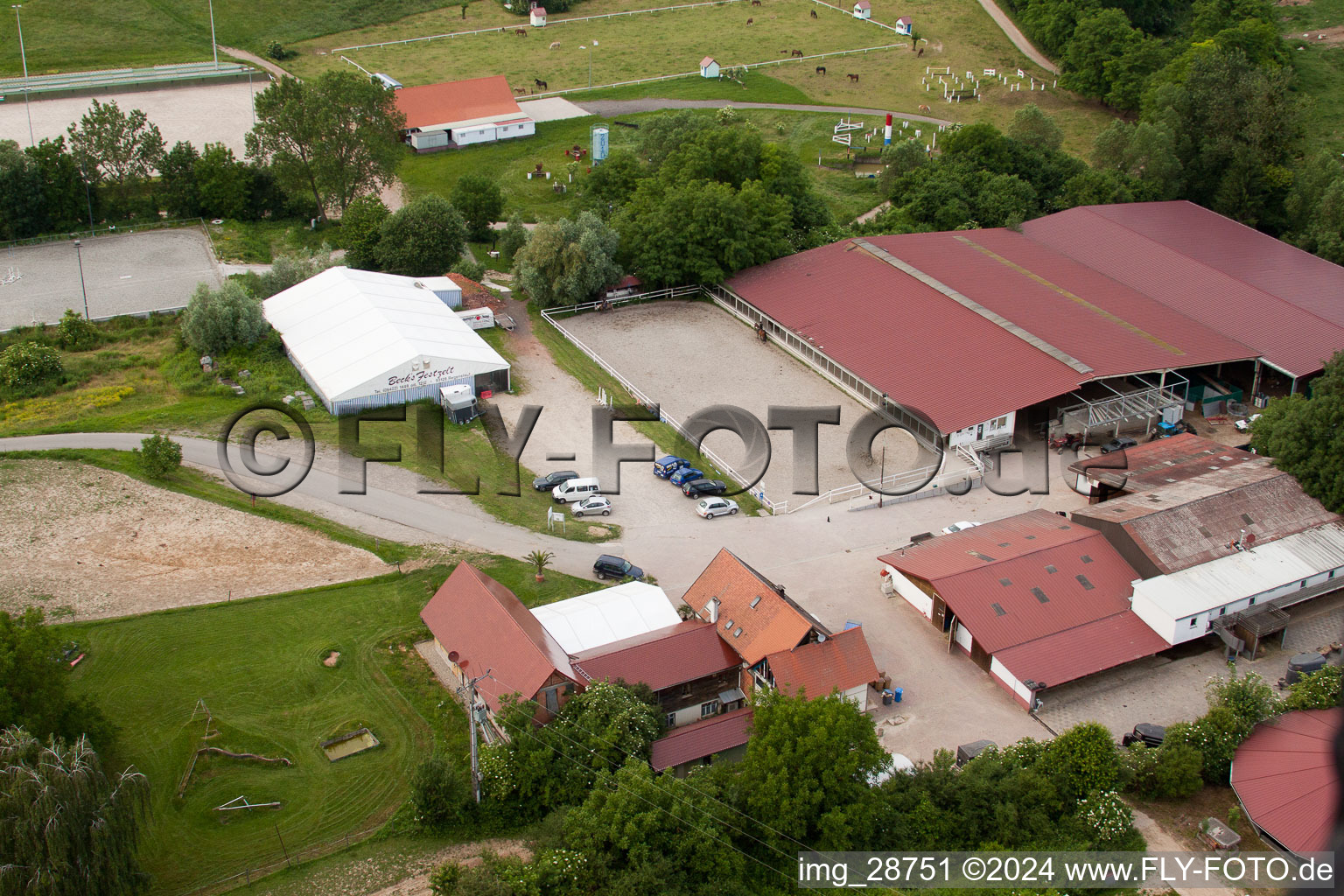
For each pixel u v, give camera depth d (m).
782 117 178.38
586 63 199.88
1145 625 72.62
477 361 101.62
